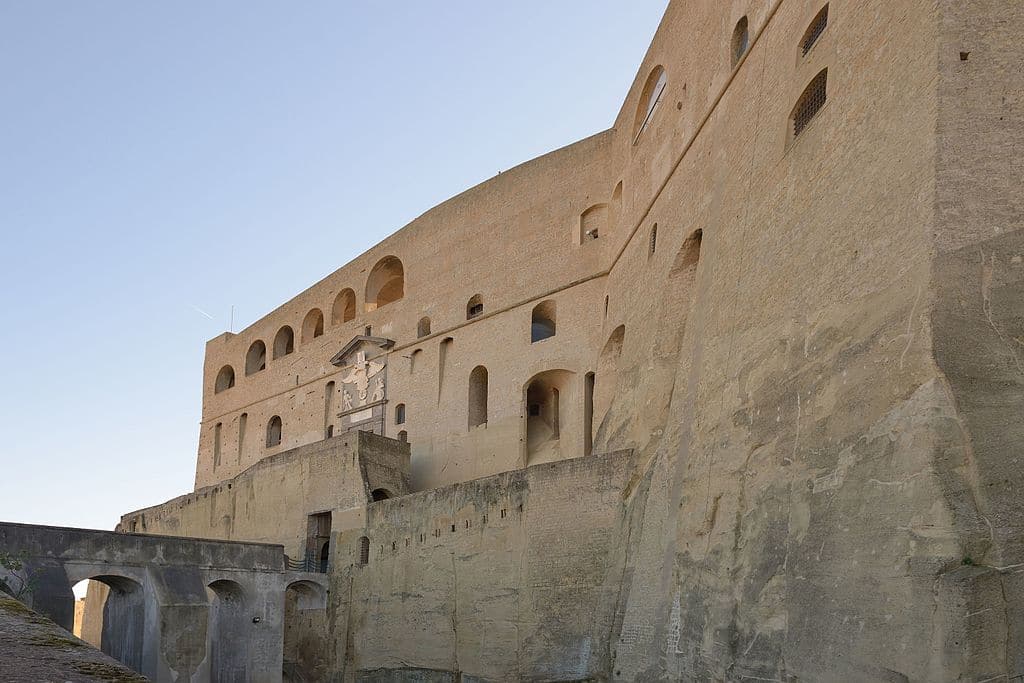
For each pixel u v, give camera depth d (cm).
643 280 2988
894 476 1203
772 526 1537
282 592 3506
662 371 2558
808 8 1920
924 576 1087
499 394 4038
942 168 1285
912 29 1439
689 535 1927
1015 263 1222
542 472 2733
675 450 2170
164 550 3231
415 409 4547
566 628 2509
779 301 1756
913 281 1284
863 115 1564
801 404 1546
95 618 4888
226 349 6506
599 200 3816
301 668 3741
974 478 1105
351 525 3728
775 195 1903
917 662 1066
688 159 2659
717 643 1644
